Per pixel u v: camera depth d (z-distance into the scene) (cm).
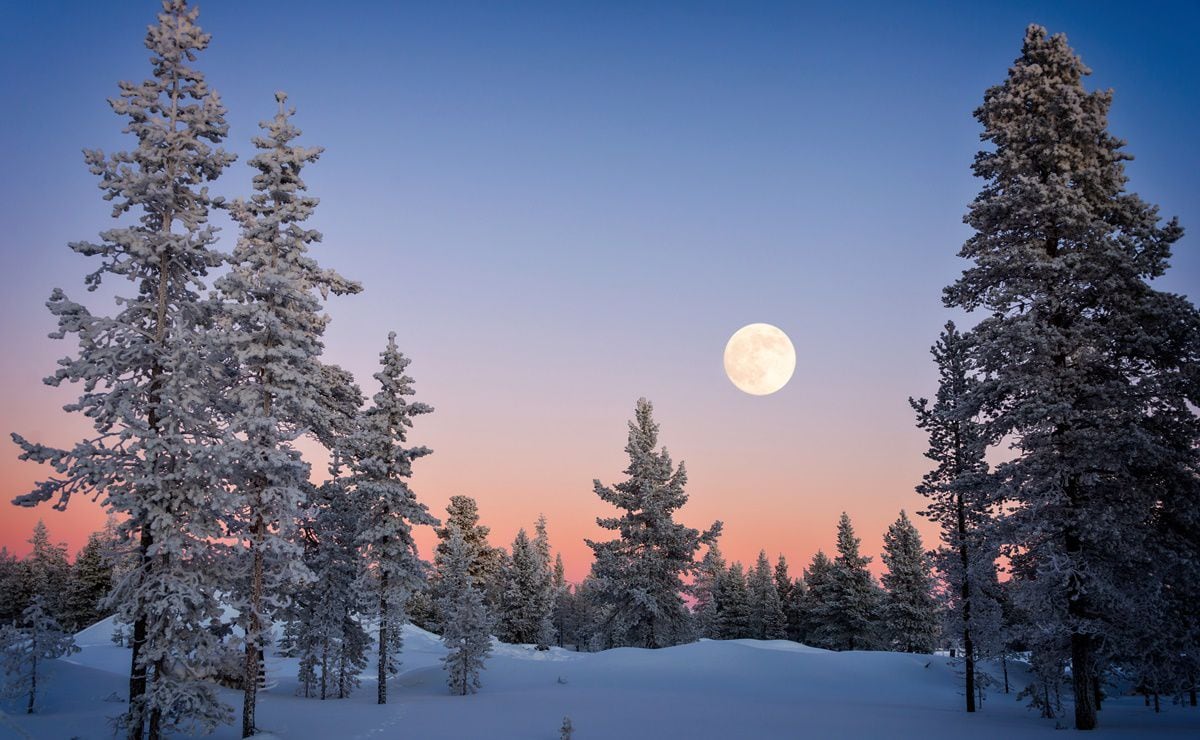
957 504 3219
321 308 2520
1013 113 2522
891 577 6881
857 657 4834
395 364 3628
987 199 2606
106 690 2752
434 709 2870
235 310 2303
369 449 3491
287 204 2638
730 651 4875
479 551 7762
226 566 2139
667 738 2175
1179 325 2188
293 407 2419
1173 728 2156
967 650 3112
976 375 2519
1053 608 2291
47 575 8019
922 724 2450
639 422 5906
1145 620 2200
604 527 5628
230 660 2184
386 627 3256
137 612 1980
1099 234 2281
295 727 2348
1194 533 2261
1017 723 2453
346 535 3531
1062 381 2275
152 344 2053
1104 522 2112
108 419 1956
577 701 3234
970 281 2573
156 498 1969
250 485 2325
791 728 2375
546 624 7850
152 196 2111
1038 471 2262
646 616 5472
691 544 5475
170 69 2247
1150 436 2078
